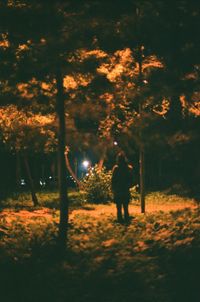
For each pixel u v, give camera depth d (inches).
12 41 475.8
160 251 418.3
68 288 341.1
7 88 502.3
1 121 781.3
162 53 476.4
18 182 1609.3
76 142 504.1
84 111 508.4
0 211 890.7
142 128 472.7
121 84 549.3
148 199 1117.1
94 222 683.4
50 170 2111.2
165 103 549.3
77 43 458.0
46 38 456.8
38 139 651.5
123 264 384.8
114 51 492.7
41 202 1124.5
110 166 1437.0
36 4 458.0
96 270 374.9
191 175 554.6
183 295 311.4
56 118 555.8
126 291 327.0
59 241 482.3
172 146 469.4
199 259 366.6
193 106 543.5
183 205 980.6
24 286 350.0
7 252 459.2
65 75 483.8
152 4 461.4
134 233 545.0
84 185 1114.7
